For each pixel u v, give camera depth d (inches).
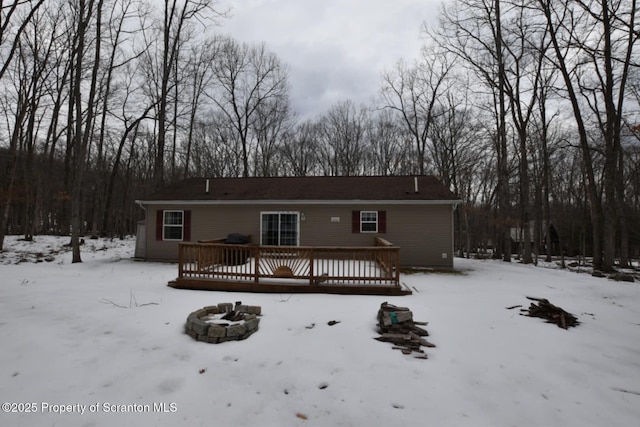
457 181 958.4
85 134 458.0
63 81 688.4
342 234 462.3
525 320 196.1
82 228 800.3
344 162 1174.3
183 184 556.4
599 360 142.0
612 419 98.9
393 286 260.1
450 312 209.3
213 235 482.9
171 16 622.2
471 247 1128.8
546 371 129.7
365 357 138.0
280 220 474.9
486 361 137.1
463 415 98.4
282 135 1071.0
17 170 718.5
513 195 924.0
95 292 251.1
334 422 94.2
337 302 228.7
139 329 166.7
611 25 435.2
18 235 719.1
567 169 949.8
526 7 518.9
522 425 94.6
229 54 911.0
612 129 472.1
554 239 1133.7
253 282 265.3
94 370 122.3
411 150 1001.5
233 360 133.1
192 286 272.7
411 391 111.7
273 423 93.4
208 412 98.0
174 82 688.4
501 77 566.9
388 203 450.6
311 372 124.1
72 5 589.9
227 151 1037.2
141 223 496.1
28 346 141.8
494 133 697.6
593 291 301.6
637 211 816.9
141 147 1082.7
